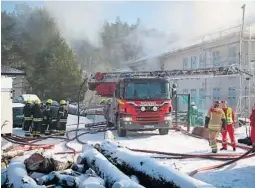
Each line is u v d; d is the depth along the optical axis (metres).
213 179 7.69
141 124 14.60
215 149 10.81
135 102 14.61
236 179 7.68
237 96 24.34
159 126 14.70
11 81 13.08
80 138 14.91
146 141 13.66
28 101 15.91
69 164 7.77
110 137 12.28
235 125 18.48
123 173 6.88
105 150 8.46
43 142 13.47
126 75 20.33
